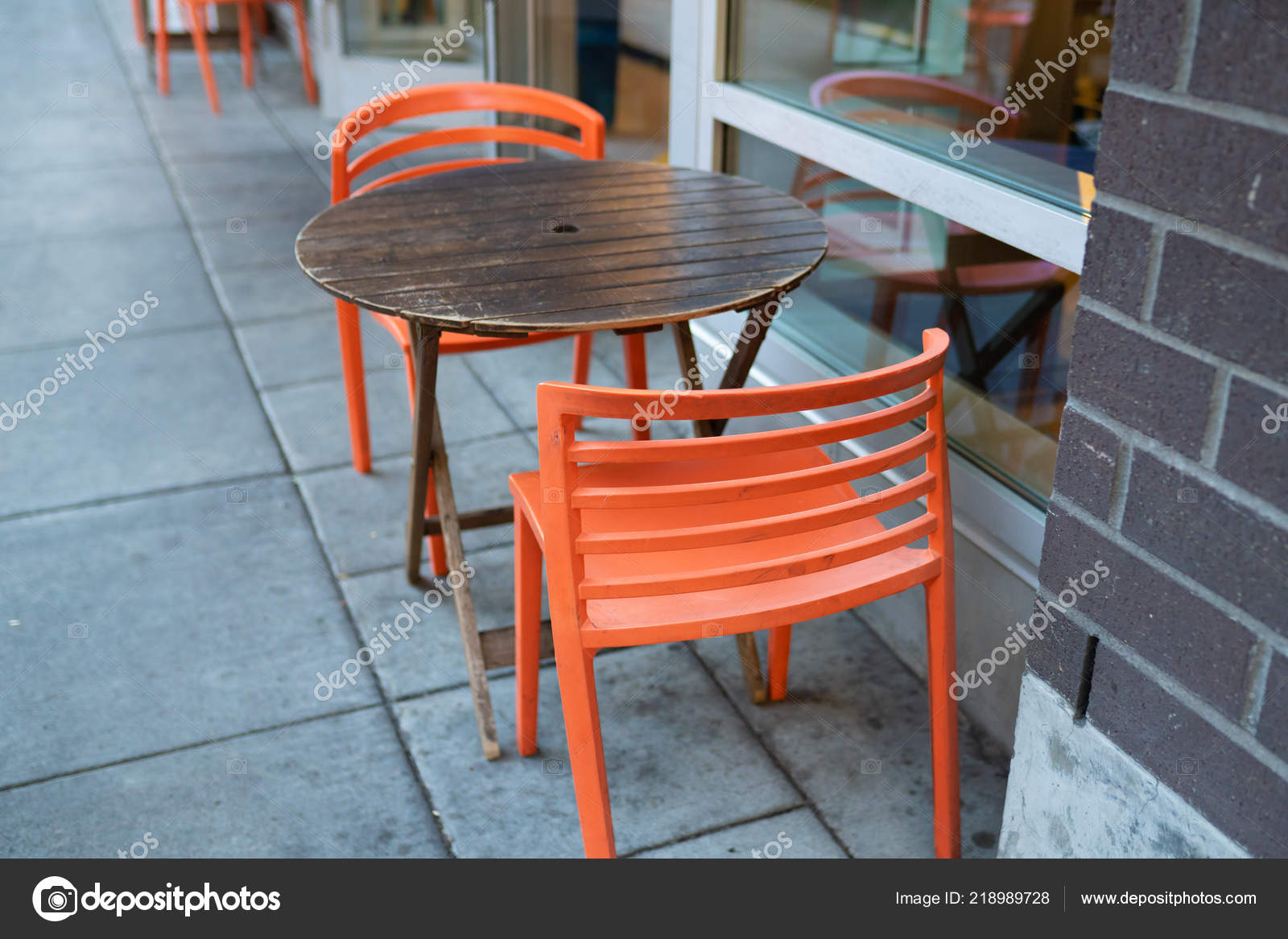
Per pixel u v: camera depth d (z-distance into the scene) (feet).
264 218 14.60
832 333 8.39
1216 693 3.98
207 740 6.57
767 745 6.59
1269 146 3.37
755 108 8.51
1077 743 4.69
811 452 6.07
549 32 13.87
